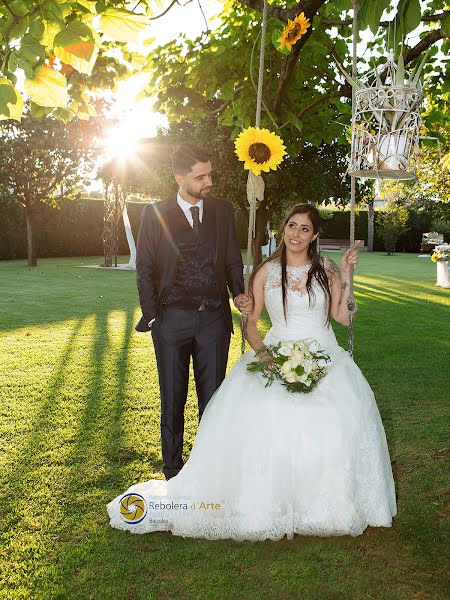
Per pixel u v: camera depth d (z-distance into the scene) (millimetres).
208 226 2951
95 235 25484
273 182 10562
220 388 2744
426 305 10367
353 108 2416
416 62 4406
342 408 2508
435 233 31141
